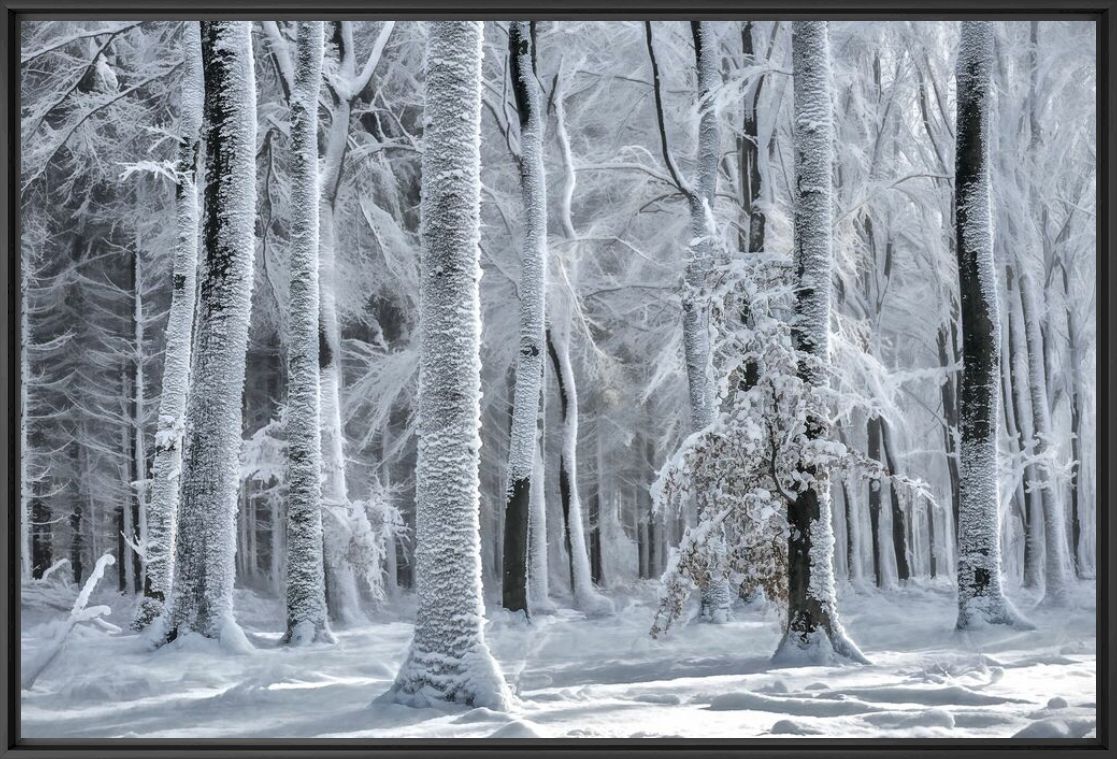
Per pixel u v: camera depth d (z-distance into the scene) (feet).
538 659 44.04
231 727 29.99
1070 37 77.00
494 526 94.48
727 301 37.88
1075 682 34.40
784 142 79.77
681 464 37.24
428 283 30.25
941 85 78.95
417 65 82.58
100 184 91.66
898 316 90.63
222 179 47.55
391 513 62.34
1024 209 76.74
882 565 86.17
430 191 30.42
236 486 47.44
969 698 31.22
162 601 55.57
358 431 88.07
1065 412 93.61
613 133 85.30
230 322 47.44
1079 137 79.15
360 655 45.73
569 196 76.54
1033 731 26.61
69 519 90.38
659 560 102.42
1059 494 75.46
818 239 38.14
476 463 30.22
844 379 62.18
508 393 88.33
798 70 38.86
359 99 83.87
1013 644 43.14
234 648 45.27
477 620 29.84
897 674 35.24
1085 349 84.74
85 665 42.57
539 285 61.41
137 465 86.43
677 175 66.18
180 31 79.77
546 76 83.92
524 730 25.53
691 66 81.46
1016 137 77.61
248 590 88.79
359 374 88.79
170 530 56.08
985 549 46.44
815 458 36.81
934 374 76.64
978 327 46.98
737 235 77.15
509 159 86.38
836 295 80.12
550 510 98.12
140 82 75.77
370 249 85.46
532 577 69.41
